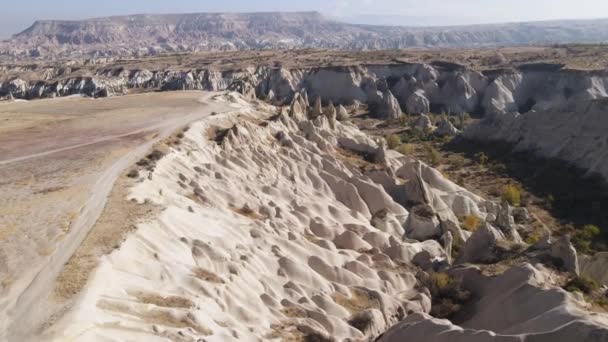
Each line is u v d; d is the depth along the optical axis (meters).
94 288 22.50
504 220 46.06
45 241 27.11
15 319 20.14
